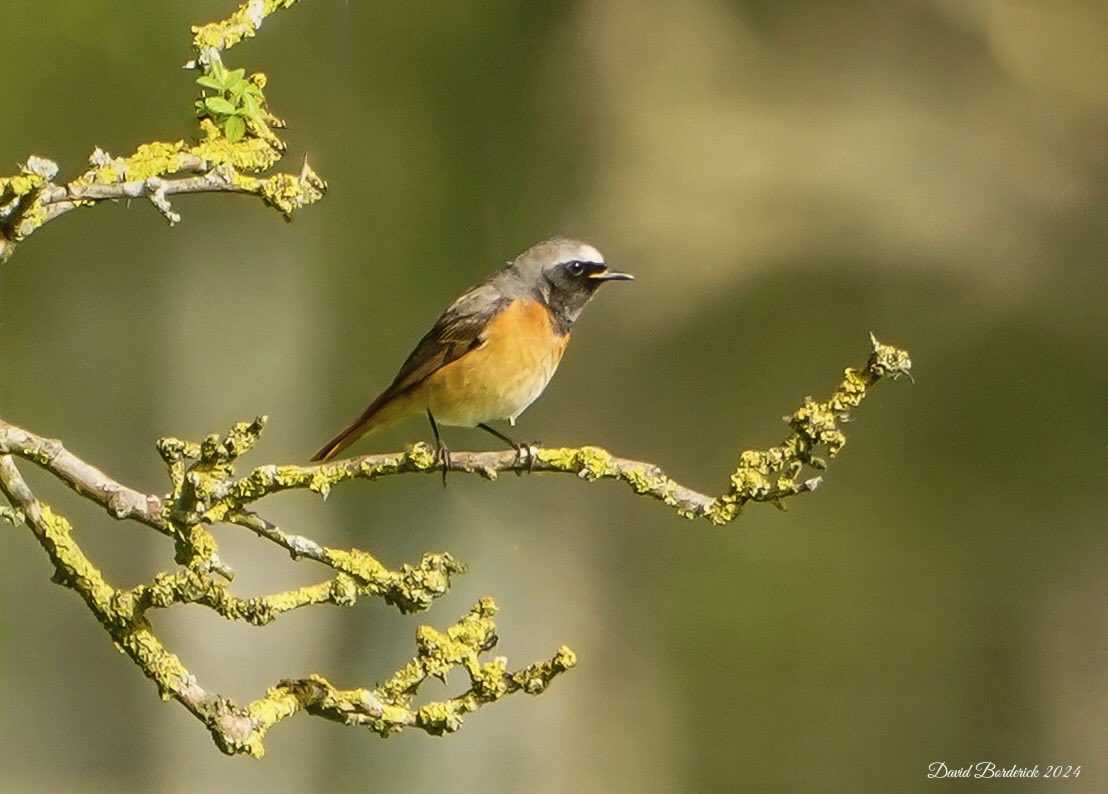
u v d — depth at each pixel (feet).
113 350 47.83
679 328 53.06
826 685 49.90
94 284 47.52
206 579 15.28
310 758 48.11
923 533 50.78
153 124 40.14
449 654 15.85
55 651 47.14
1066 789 47.42
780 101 53.31
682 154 52.85
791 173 52.54
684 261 52.70
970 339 51.08
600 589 52.03
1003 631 49.01
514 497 51.37
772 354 52.85
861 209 51.70
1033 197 51.13
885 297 51.80
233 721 15.23
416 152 50.03
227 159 18.75
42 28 38.86
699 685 50.88
